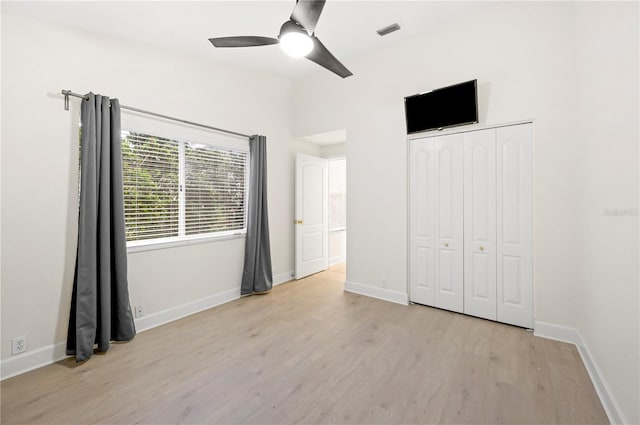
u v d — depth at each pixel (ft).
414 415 5.19
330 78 12.79
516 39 8.43
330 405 5.47
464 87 8.88
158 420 5.12
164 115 9.23
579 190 7.48
